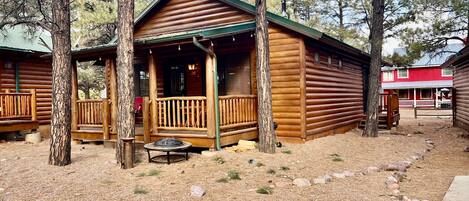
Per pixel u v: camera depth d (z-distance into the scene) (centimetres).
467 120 1466
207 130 880
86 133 1091
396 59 1961
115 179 659
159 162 786
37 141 1209
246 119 1014
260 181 637
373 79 1238
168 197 554
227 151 876
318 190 594
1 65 1446
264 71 893
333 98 1286
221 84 1191
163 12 1330
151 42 884
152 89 947
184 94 1289
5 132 1259
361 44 2203
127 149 737
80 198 552
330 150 949
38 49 1551
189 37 834
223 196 558
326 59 1233
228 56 1176
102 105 1048
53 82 776
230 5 1177
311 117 1092
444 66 1836
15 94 1238
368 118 1236
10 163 797
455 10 1794
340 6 2391
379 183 639
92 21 1931
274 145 898
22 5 939
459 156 931
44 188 603
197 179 649
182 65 1301
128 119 772
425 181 673
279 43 1071
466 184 580
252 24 1002
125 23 775
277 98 1078
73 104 1118
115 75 1044
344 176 682
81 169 734
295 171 707
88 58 1103
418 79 3784
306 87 1056
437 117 2411
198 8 1251
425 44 1927
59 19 773
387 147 1019
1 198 550
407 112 3070
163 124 964
